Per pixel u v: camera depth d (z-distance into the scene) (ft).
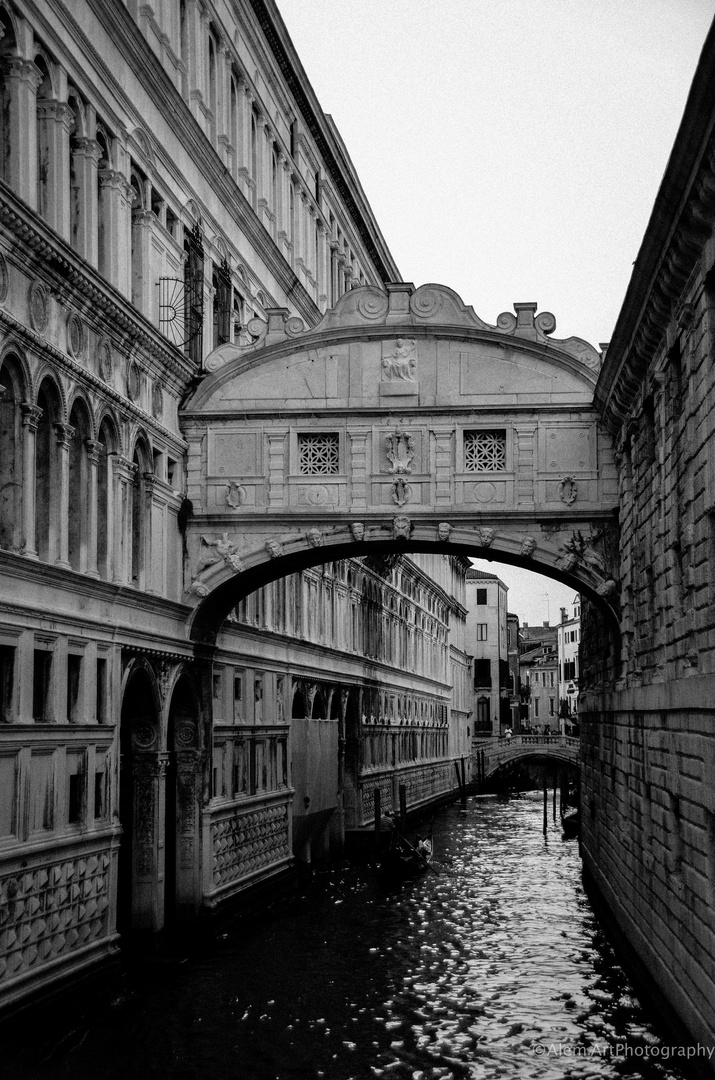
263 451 85.76
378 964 82.12
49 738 61.57
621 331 69.21
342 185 147.84
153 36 82.94
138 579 77.41
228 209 100.12
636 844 75.72
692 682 53.88
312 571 125.39
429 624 223.71
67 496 64.80
